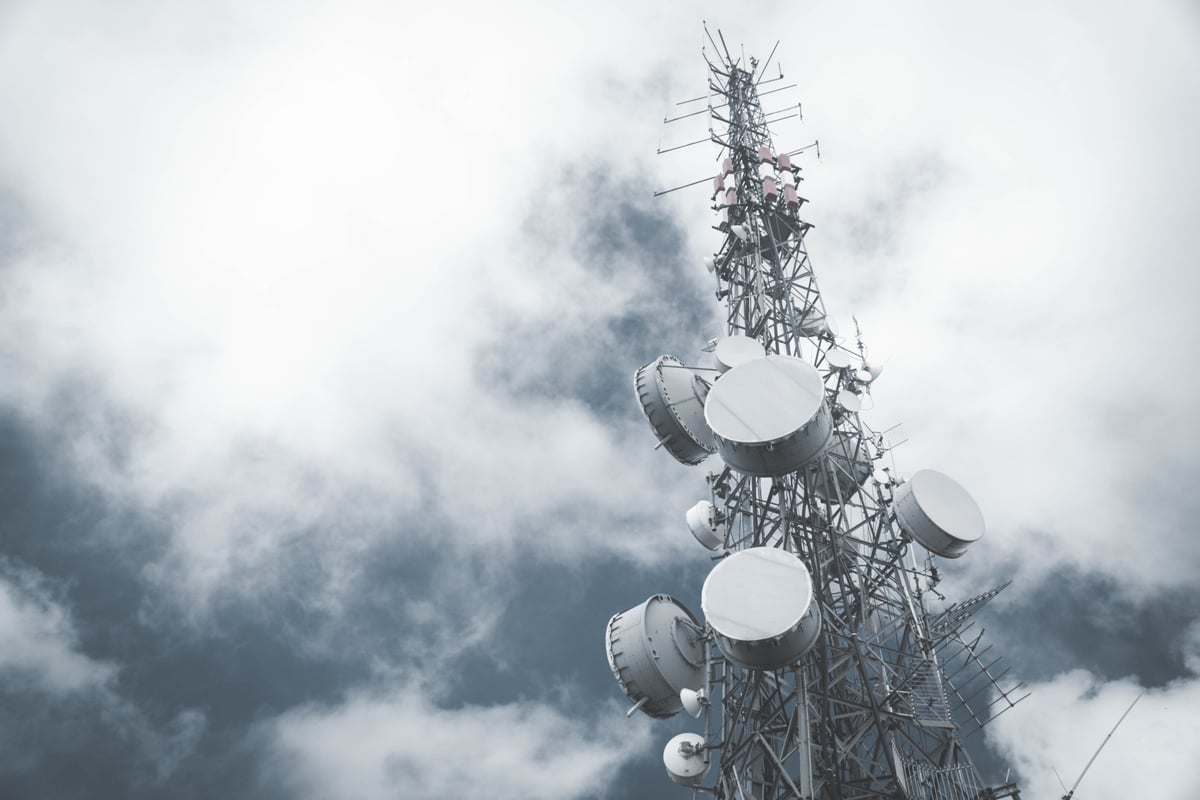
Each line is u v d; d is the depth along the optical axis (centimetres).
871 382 2645
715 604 1722
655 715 2098
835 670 1980
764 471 1833
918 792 1886
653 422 2369
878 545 2272
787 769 1933
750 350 2258
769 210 2889
